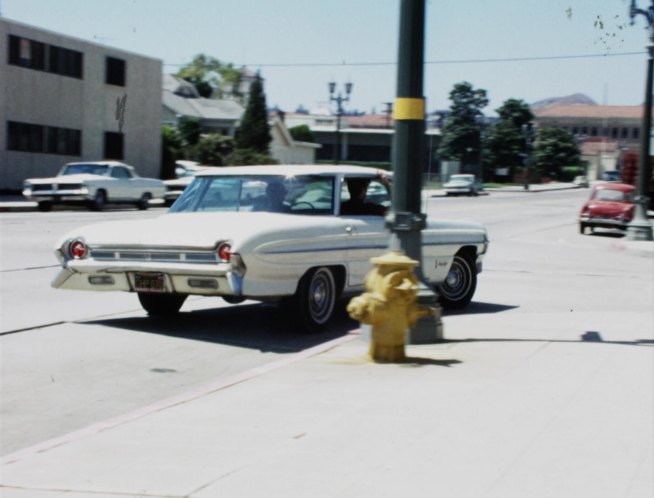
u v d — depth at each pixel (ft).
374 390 23.22
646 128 94.02
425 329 29.94
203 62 393.70
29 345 29.37
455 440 18.69
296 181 33.06
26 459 17.79
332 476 16.43
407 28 28.07
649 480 16.24
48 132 137.49
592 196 109.50
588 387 23.56
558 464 17.11
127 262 30.14
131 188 113.19
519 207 169.89
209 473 16.72
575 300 45.16
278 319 31.99
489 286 50.39
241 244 28.58
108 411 22.26
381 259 26.66
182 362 27.73
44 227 76.69
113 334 31.48
